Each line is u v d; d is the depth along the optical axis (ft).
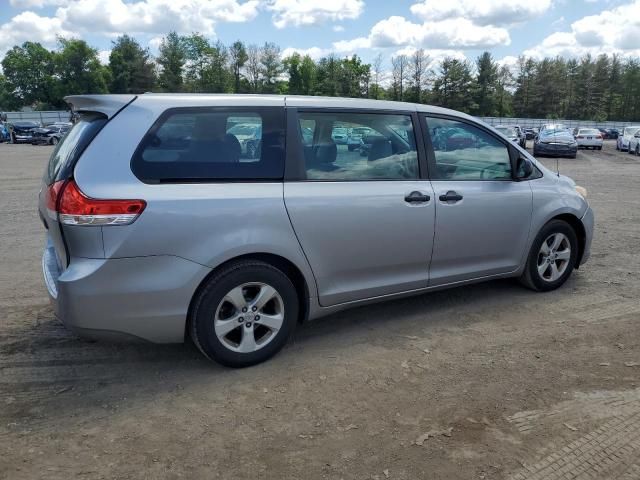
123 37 278.05
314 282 12.28
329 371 11.72
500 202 14.89
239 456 8.87
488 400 10.59
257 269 11.40
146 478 8.34
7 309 15.20
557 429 9.63
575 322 14.47
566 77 328.90
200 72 286.05
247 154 11.47
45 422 9.80
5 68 293.02
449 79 275.59
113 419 9.93
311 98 12.50
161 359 12.28
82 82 280.10
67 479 8.29
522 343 13.16
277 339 12.00
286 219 11.55
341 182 12.42
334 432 9.53
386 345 13.03
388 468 8.59
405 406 10.36
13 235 24.81
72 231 10.01
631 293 16.78
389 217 12.92
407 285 13.76
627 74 332.19
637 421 9.89
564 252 16.83
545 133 89.25
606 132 218.79
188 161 10.87
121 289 10.23
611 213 31.40
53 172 11.34
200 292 11.00
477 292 16.79
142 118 10.65
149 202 10.26
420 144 13.76
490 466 8.65
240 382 11.24
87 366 11.93
